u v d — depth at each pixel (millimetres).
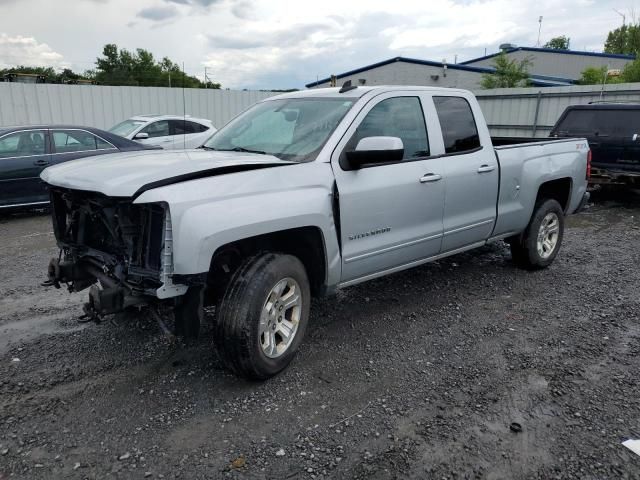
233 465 2828
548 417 3295
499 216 5461
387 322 4719
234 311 3346
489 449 2988
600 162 10836
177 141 12391
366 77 38031
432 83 36188
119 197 3141
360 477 2758
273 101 4891
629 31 42938
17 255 6758
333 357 4047
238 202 3285
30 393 3482
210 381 3670
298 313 3787
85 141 9578
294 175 3660
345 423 3215
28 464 2811
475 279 5941
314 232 3818
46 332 4418
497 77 32031
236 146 4418
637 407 3404
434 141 4773
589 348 4242
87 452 2918
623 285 5793
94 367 3840
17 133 8922
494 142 7328
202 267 3088
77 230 3826
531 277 6043
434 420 3254
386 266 4469
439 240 4863
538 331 4566
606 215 9977
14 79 16266
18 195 8852
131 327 4516
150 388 3568
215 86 41688
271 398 3469
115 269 3369
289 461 2869
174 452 2926
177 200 3051
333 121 4152
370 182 4129
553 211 6160
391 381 3711
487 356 4098
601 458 2912
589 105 11047
